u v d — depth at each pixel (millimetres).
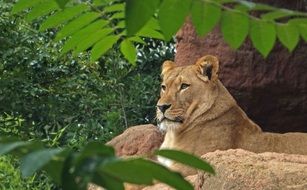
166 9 3021
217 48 16531
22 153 2652
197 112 14086
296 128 16875
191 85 14109
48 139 15602
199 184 9461
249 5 3121
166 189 10461
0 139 2680
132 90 19344
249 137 14094
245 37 3188
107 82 19188
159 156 2854
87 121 18797
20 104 18766
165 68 14562
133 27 2895
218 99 14172
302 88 16422
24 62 18938
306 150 14008
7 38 18859
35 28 18969
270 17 3164
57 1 3131
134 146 15336
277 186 8836
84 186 2580
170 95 14047
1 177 12961
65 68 19203
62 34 3766
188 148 13938
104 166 2598
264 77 16375
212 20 3139
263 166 9062
